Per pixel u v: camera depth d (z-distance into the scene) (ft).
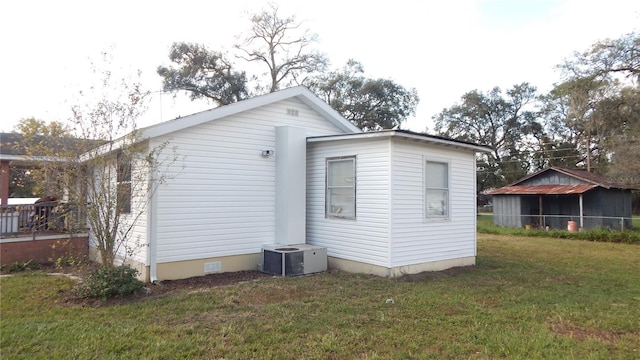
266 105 29.19
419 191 27.53
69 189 19.94
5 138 34.91
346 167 28.66
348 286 22.66
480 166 141.79
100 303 18.48
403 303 19.04
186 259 24.68
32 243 28.55
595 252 39.50
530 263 32.09
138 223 23.97
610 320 16.67
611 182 69.00
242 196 27.61
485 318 16.80
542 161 133.80
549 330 15.40
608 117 69.77
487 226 66.39
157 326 15.25
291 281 23.98
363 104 106.11
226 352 12.91
